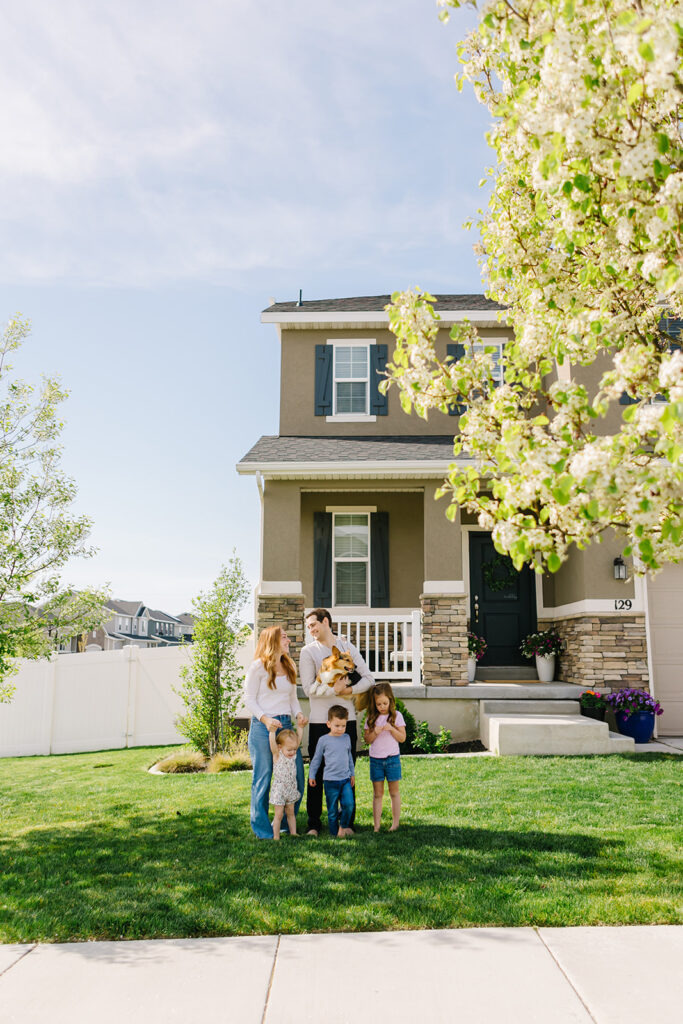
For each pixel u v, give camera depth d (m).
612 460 2.95
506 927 3.94
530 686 11.27
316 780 6.02
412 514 14.16
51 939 3.95
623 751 9.55
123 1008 3.20
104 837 6.09
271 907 4.23
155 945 3.84
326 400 14.52
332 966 3.54
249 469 11.83
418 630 11.70
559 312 4.27
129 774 9.87
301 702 11.26
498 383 11.66
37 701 13.95
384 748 6.01
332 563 13.98
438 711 11.20
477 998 3.21
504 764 8.80
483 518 4.16
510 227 4.79
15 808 7.72
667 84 2.85
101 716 14.13
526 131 3.41
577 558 11.89
